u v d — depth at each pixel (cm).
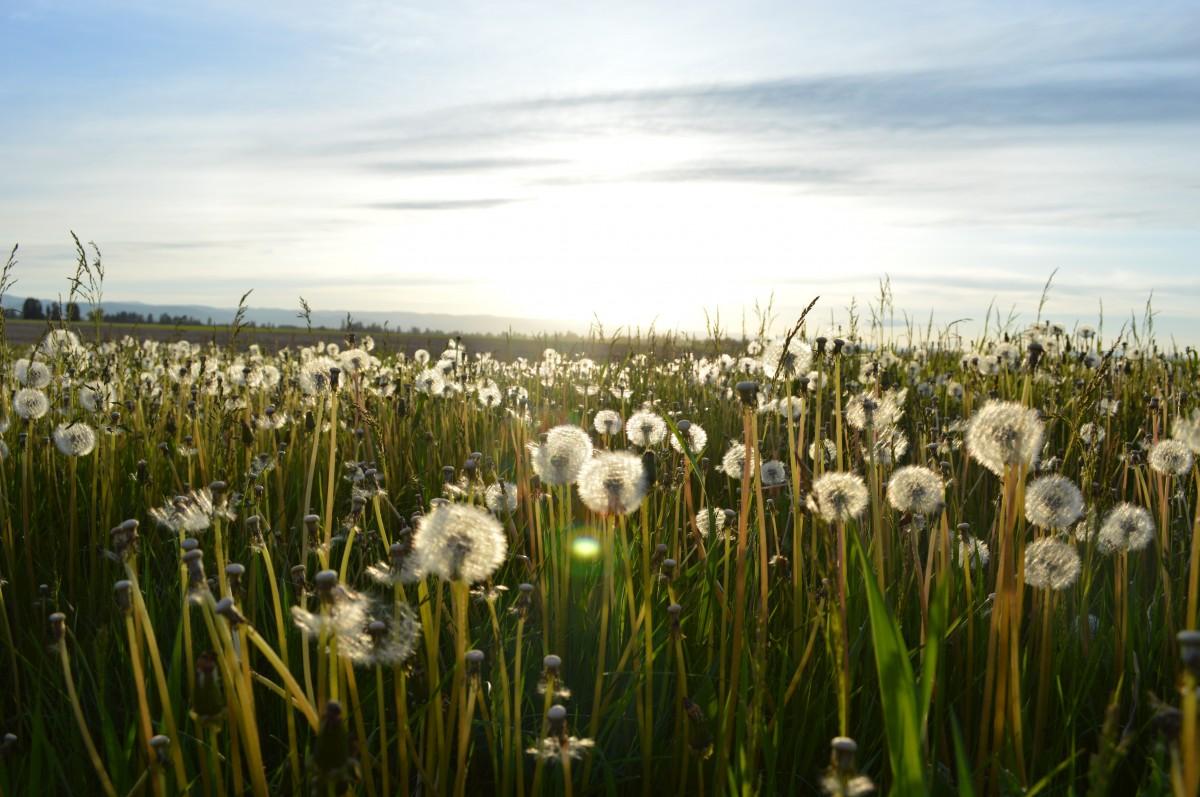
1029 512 69
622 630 80
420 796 64
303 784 60
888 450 94
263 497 115
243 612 78
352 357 121
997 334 222
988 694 62
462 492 85
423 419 167
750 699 71
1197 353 205
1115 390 165
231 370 177
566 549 81
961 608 80
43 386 141
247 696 56
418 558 57
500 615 86
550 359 220
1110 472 115
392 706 75
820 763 70
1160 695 71
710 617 77
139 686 55
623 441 122
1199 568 62
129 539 56
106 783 55
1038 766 66
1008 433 60
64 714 75
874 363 173
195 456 133
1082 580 80
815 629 68
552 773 68
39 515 116
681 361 240
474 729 74
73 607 95
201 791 65
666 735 74
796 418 106
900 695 49
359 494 86
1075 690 72
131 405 148
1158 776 52
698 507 119
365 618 55
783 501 108
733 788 57
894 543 93
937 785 62
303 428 144
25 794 61
